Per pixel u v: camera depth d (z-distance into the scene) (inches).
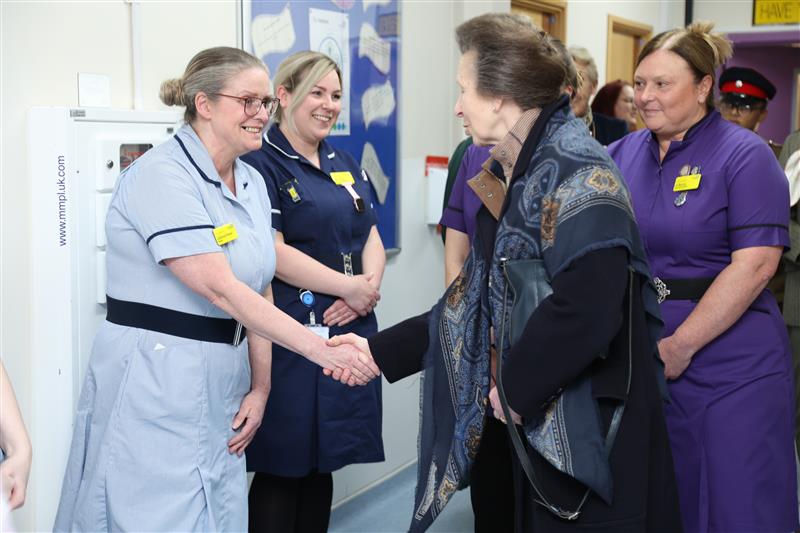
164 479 70.7
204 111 72.1
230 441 76.6
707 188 84.9
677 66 84.0
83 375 80.0
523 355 58.2
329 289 92.7
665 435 63.3
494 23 62.5
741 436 85.1
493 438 94.4
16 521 80.8
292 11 110.4
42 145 77.2
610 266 56.9
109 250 73.2
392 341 72.4
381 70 129.2
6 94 77.0
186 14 94.7
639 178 90.2
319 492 100.3
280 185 91.8
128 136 82.5
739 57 321.7
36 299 79.0
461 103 64.3
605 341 56.6
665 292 87.2
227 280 70.3
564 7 193.6
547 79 61.7
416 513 68.2
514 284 60.5
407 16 135.9
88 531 71.4
